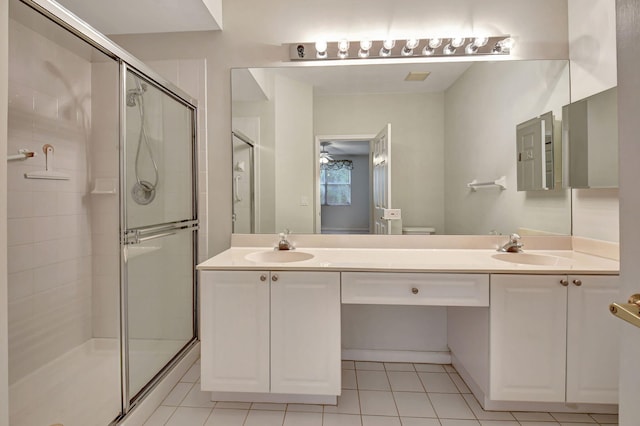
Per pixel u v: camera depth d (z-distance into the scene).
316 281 1.68
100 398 1.58
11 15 1.29
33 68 1.81
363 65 2.26
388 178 2.29
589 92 1.98
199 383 1.97
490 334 1.63
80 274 1.87
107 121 1.81
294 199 2.32
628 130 0.64
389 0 2.24
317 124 2.33
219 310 1.70
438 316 2.24
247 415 1.67
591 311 1.59
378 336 2.26
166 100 1.99
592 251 1.97
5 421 1.01
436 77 2.25
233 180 2.31
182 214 2.17
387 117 2.28
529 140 2.18
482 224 2.24
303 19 2.27
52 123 1.90
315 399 1.77
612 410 1.67
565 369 1.61
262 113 2.30
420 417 1.66
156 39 2.31
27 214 1.81
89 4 1.99
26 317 1.76
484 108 2.22
